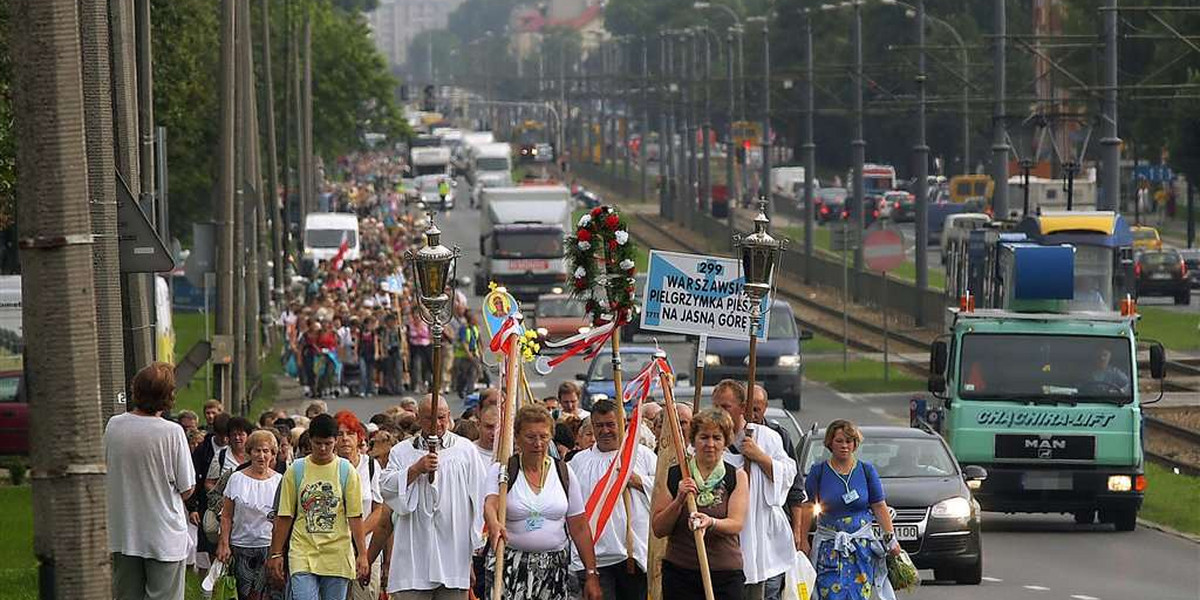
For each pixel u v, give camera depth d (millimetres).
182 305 169750
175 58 125938
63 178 20344
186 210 162750
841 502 35656
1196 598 47875
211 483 40156
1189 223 199875
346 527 33156
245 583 36750
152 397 32406
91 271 20578
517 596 30922
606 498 32062
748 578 30391
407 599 32344
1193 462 79750
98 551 20688
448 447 32688
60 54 20266
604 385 81438
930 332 144125
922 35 155125
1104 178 115000
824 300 173875
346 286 138375
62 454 20516
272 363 126562
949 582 51500
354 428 35781
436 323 32625
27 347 20609
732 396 32219
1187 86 115250
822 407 103000
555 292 148250
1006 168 128250
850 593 35469
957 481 51562
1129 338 65125
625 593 33531
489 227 178125
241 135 91188
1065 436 64375
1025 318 65438
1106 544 61062
